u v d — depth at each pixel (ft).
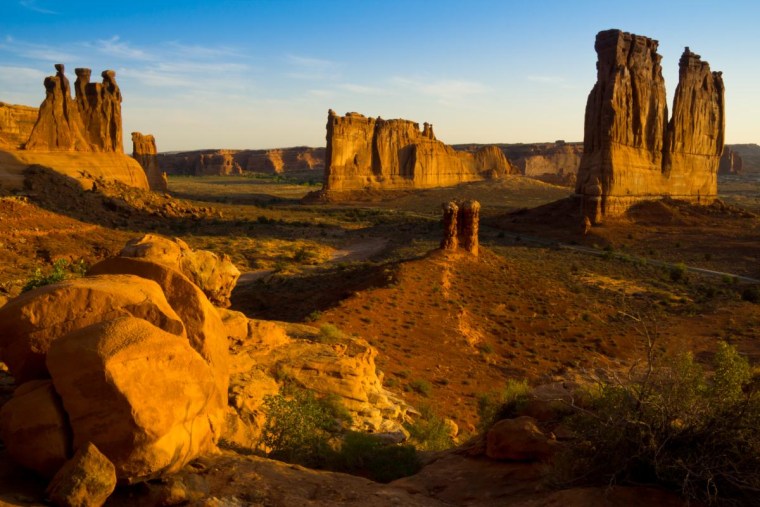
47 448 22.33
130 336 23.65
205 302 32.71
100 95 359.25
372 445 42.65
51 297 25.94
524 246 260.62
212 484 26.45
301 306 133.39
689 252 259.19
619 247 270.46
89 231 217.97
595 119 322.96
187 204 343.67
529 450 33.96
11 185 260.42
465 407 85.87
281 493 26.91
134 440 22.40
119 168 351.87
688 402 26.50
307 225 334.85
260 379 52.42
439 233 295.28
